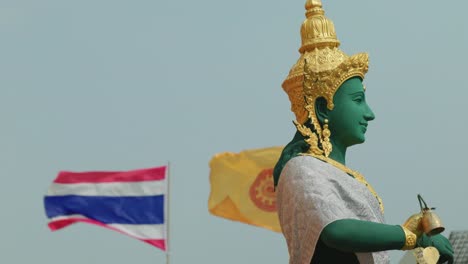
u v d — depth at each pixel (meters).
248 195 42.56
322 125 11.90
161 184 40.06
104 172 40.94
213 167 43.59
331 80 11.84
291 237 11.12
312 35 12.21
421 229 11.01
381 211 11.63
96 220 40.59
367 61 12.00
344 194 11.12
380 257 11.32
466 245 38.75
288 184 11.23
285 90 12.34
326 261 11.21
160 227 40.06
